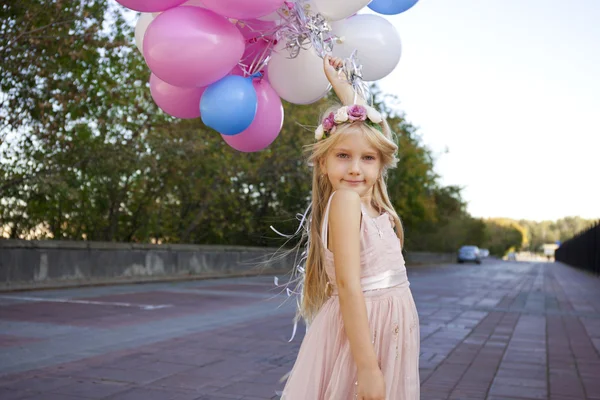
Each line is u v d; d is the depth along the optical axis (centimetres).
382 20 305
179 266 1711
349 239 170
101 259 1396
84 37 1009
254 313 975
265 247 2236
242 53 269
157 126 1451
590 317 1097
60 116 1123
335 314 187
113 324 799
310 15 266
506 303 1343
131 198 1609
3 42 971
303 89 299
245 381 507
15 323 771
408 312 184
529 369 592
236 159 1786
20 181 1155
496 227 11312
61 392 455
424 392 492
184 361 580
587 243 3766
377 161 183
